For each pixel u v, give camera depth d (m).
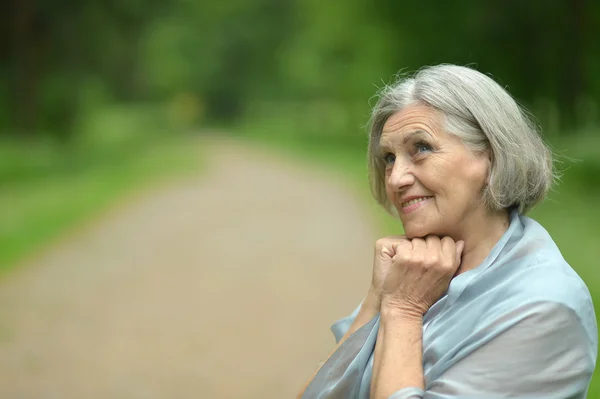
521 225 1.76
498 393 1.54
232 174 22.84
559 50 19.14
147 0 26.75
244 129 59.88
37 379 5.12
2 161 24.50
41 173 21.70
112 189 17.61
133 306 7.07
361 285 7.96
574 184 14.86
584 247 8.30
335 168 24.84
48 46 26.25
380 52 26.94
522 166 1.71
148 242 10.63
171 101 69.38
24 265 8.84
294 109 60.47
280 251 10.00
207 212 14.04
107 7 25.78
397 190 1.80
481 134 1.73
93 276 8.34
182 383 5.07
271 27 63.56
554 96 20.81
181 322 6.54
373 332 1.81
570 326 1.53
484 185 1.75
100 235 11.16
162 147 37.41
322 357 5.61
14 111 26.78
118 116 60.41
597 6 17.88
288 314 6.81
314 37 37.41
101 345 5.89
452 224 1.76
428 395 1.59
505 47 20.08
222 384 5.07
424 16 20.92
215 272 8.64
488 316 1.60
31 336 6.09
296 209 14.55
